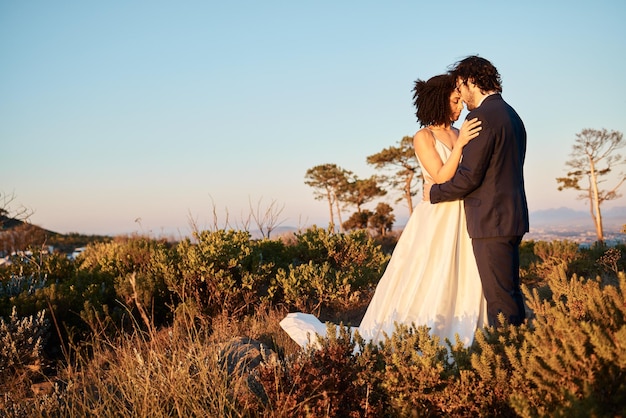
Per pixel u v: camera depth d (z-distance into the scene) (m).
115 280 6.88
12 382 4.26
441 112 3.64
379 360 2.93
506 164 3.22
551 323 2.69
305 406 2.67
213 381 3.16
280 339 4.85
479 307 3.47
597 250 8.98
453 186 3.28
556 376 2.24
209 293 6.43
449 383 2.56
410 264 3.71
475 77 3.38
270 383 2.93
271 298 6.84
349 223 38.69
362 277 7.24
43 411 3.39
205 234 7.48
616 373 2.12
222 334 5.02
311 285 6.76
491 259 3.26
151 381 3.26
